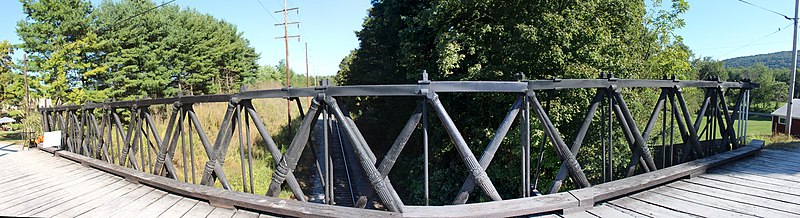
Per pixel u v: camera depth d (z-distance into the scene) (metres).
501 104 8.34
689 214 2.57
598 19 7.90
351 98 17.72
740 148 4.66
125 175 4.24
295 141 2.70
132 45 18.41
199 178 7.93
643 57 11.58
